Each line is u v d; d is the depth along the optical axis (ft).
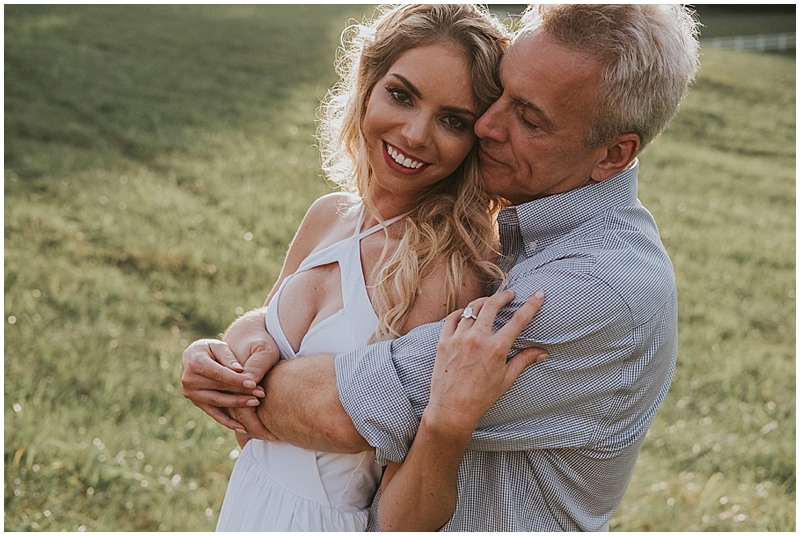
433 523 5.79
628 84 5.82
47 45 48.29
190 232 26.30
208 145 36.99
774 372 21.86
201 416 16.14
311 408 5.96
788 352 23.98
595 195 6.25
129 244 24.41
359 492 6.73
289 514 6.63
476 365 5.44
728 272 30.37
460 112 6.23
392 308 6.37
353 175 7.34
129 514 13.05
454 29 6.17
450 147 6.31
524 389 5.72
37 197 26.81
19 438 13.87
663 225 34.71
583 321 5.66
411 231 6.49
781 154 51.52
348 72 7.35
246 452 7.25
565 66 5.82
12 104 36.50
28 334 18.02
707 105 60.23
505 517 6.09
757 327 25.98
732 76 69.72
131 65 48.21
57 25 54.65
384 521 5.86
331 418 5.86
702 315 25.68
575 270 5.78
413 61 6.22
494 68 6.18
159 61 50.96
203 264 24.22
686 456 17.28
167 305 21.29
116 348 18.44
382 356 5.79
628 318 5.81
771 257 32.63
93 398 15.89
